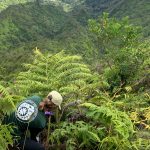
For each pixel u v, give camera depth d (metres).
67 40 130.25
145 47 8.88
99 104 5.68
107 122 4.96
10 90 5.76
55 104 4.95
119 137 4.90
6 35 194.75
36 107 4.79
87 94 6.29
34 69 6.29
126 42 9.65
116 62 8.34
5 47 180.62
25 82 5.80
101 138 4.95
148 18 180.38
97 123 5.18
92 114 4.84
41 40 122.19
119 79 7.95
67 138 5.08
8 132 4.00
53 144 4.97
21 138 4.71
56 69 6.22
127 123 4.86
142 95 6.74
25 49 112.81
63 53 6.63
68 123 5.05
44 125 4.85
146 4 199.75
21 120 4.67
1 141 3.88
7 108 4.18
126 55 8.35
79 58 6.33
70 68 6.30
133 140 4.99
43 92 5.81
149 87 7.82
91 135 4.84
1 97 4.23
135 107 6.14
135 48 9.12
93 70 9.32
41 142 5.17
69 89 5.68
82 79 6.30
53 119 5.34
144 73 8.23
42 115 4.87
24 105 4.75
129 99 6.48
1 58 92.44
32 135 4.83
